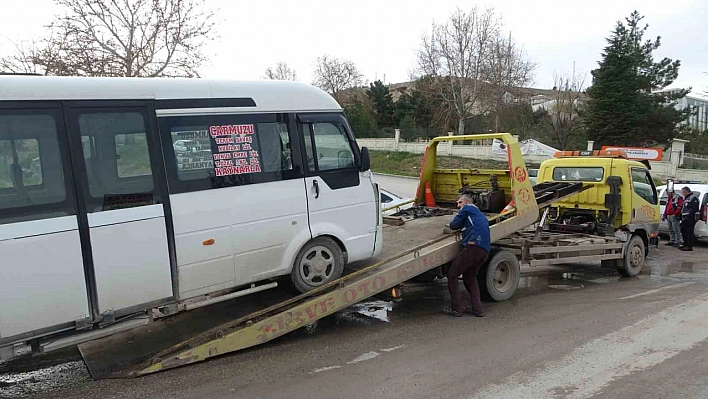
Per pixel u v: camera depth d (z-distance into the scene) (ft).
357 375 15.70
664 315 22.02
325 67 209.87
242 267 16.93
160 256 15.21
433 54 139.13
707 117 158.30
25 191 13.19
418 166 113.39
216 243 16.26
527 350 17.85
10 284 12.86
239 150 16.90
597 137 115.24
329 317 21.99
